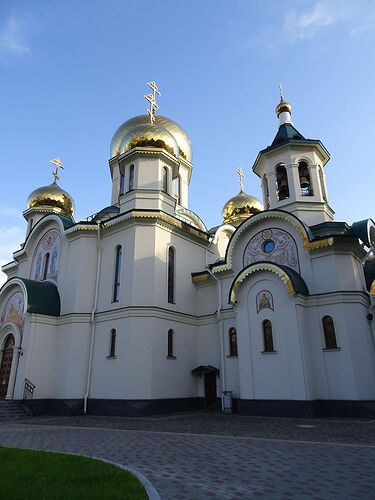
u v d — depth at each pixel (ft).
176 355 62.54
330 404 48.85
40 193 100.37
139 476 19.56
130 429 39.81
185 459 24.44
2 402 57.57
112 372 58.23
